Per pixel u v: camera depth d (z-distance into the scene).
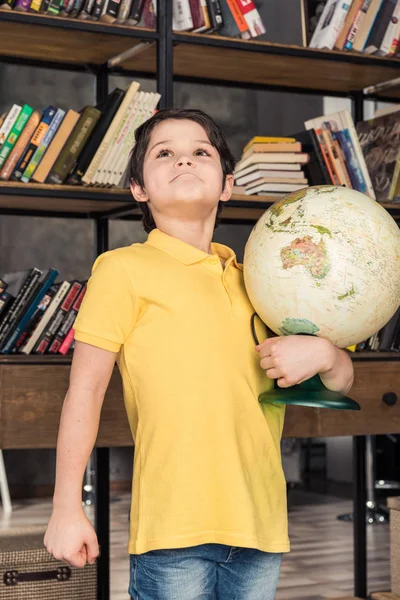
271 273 1.31
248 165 2.57
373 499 5.01
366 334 1.36
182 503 1.27
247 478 1.31
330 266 1.28
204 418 1.30
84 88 5.66
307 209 1.32
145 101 2.33
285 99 5.71
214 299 1.37
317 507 5.12
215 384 1.32
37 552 2.24
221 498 1.28
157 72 2.38
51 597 2.26
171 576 1.28
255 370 1.38
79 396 1.32
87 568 2.30
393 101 3.04
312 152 2.62
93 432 1.32
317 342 1.32
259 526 1.30
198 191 1.39
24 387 2.19
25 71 5.52
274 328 1.38
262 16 2.69
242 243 5.50
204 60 2.60
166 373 1.32
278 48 2.51
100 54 2.58
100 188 2.31
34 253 5.57
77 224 5.65
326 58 2.58
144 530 1.29
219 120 5.76
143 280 1.36
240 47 2.46
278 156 2.53
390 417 2.47
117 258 1.38
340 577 3.48
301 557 3.84
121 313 1.34
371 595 2.53
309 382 1.37
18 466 5.52
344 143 2.62
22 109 2.24
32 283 2.35
